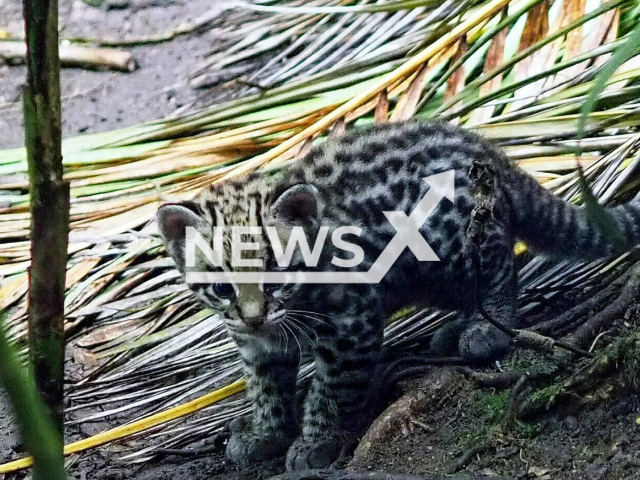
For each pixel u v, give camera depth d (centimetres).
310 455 469
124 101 786
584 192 281
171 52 834
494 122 595
